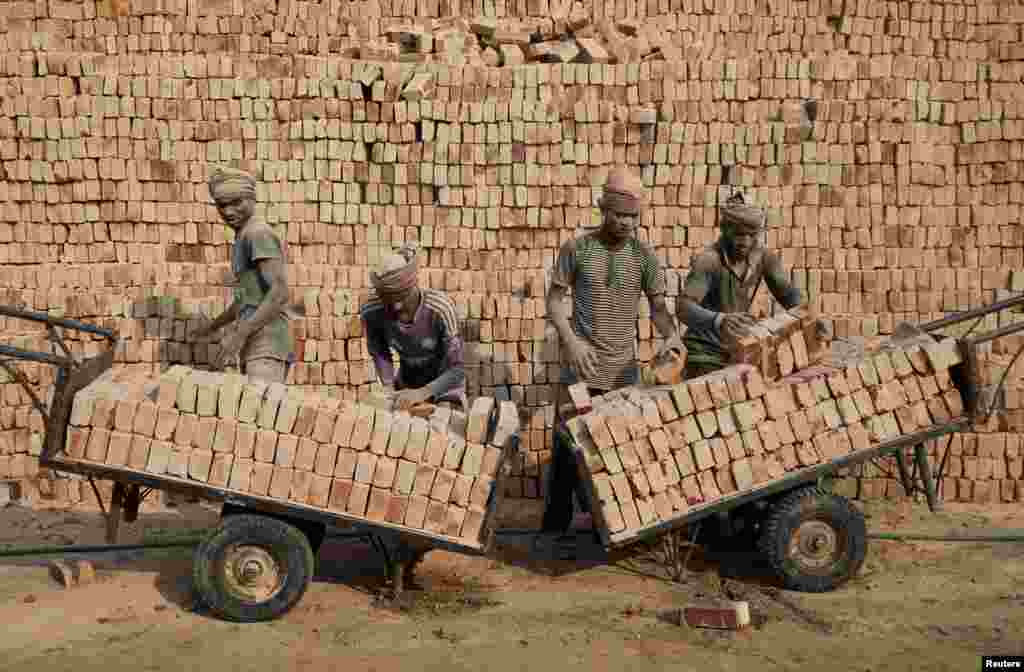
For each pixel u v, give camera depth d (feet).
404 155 24.18
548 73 24.21
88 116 23.95
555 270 20.03
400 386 19.66
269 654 14.39
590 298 19.80
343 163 24.18
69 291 23.66
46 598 16.57
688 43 27.73
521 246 24.30
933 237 24.20
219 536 15.43
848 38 27.04
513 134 23.89
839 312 23.79
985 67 24.52
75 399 15.25
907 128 24.00
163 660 14.14
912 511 22.02
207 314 22.98
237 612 15.49
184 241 24.43
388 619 15.84
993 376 22.77
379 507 15.67
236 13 26.22
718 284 19.69
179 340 23.26
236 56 25.59
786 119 23.90
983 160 24.29
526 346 23.41
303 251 24.22
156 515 21.61
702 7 27.78
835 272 23.77
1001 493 22.80
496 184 24.21
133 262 24.39
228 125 24.07
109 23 25.88
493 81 24.20
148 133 24.08
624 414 16.33
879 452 16.79
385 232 24.23
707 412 16.46
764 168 24.02
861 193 24.04
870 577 17.75
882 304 23.82
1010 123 24.11
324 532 16.85
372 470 15.64
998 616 15.87
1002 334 16.97
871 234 24.08
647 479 16.37
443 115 23.93
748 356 16.69
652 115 23.71
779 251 23.99
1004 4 26.14
